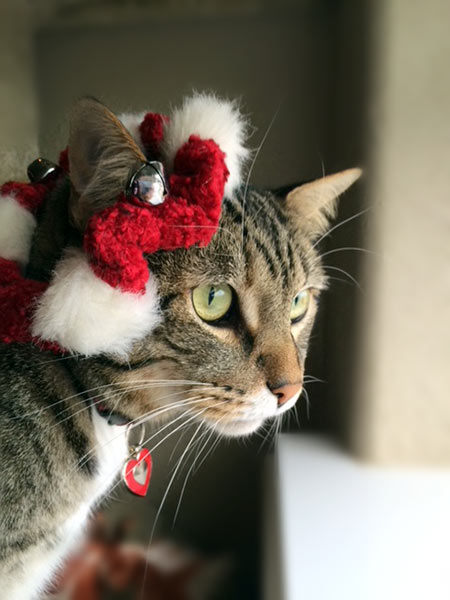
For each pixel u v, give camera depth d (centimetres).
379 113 31
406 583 27
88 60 35
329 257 36
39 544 27
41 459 26
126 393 27
